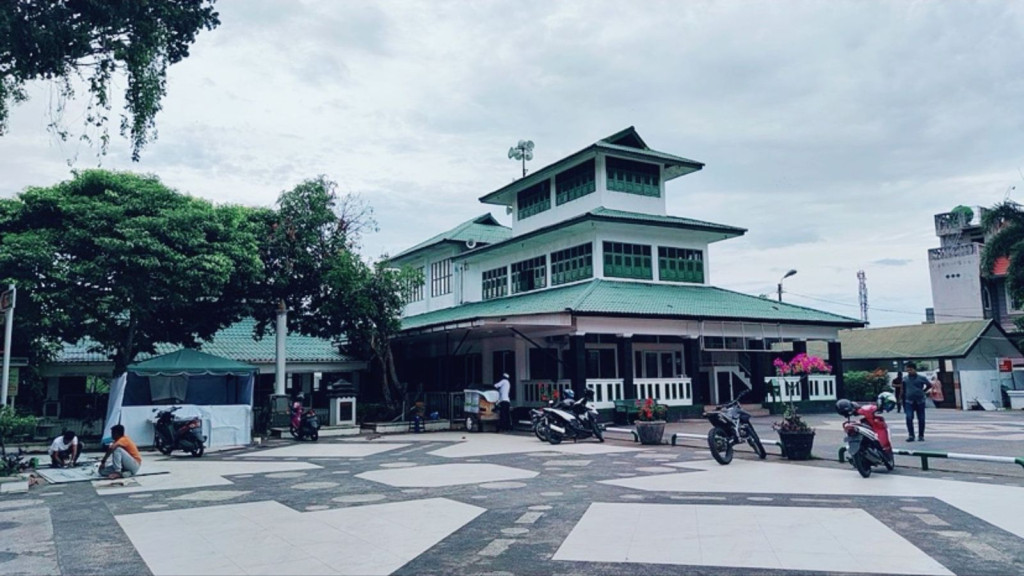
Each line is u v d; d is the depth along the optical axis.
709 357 25.66
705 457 12.92
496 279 28.86
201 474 11.94
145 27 11.40
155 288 17.56
